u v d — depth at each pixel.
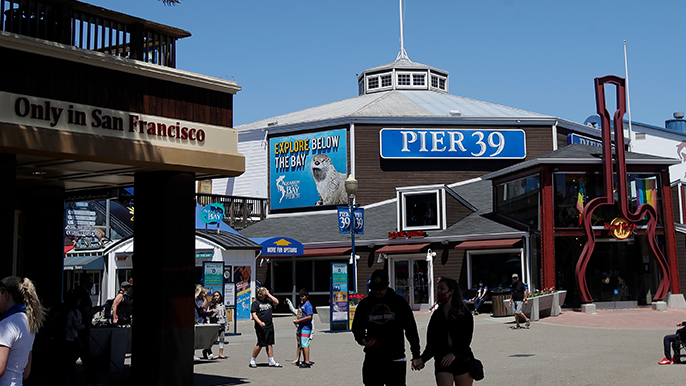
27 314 5.93
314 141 38.00
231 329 23.98
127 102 10.70
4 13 9.86
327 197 37.22
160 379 10.91
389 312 7.82
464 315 7.60
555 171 26.48
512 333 19.84
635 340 17.42
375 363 7.81
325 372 13.33
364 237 32.31
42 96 9.66
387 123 37.16
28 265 13.80
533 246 27.62
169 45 11.80
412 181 37.06
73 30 10.48
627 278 27.17
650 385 10.69
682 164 53.34
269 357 14.30
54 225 14.09
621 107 26.91
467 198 34.69
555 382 11.24
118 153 10.36
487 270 29.14
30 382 12.42
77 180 13.52
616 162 26.78
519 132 37.62
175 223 11.41
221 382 12.12
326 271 33.34
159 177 11.48
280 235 35.19
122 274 29.28
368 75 48.31
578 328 20.73
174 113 11.35
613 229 26.55
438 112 39.66
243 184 40.50
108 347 13.80
